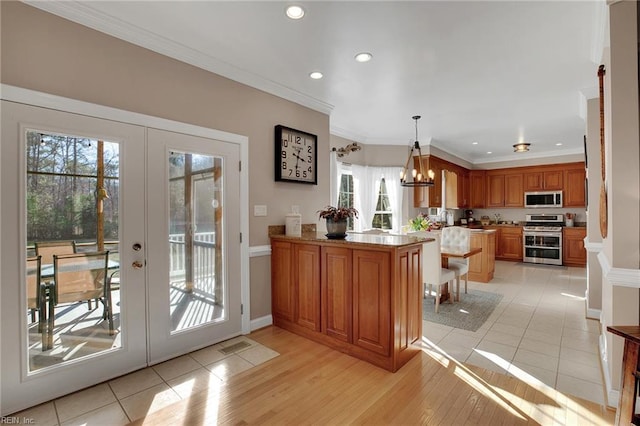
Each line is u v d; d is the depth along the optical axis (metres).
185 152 2.66
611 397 1.95
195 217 2.75
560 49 2.55
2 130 1.83
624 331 1.51
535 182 7.25
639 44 1.83
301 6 2.02
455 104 3.91
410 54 2.65
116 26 2.21
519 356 2.64
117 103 2.27
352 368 2.43
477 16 2.12
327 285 2.80
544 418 1.85
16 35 1.87
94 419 1.84
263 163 3.26
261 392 2.12
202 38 2.42
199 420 1.84
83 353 2.16
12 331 1.88
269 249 3.32
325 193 3.95
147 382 2.23
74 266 2.12
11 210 1.87
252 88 3.14
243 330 3.08
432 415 1.88
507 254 7.48
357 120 4.62
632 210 1.84
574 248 6.66
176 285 2.62
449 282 4.35
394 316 2.36
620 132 1.88
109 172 2.26
